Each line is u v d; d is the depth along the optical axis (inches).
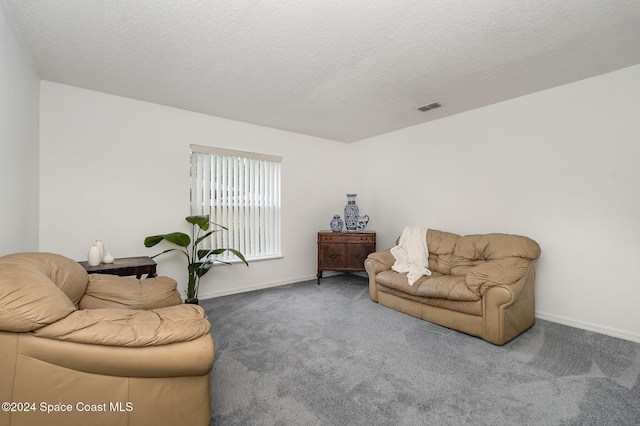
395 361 83.7
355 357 86.0
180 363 46.3
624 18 71.2
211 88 113.8
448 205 149.7
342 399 66.4
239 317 119.0
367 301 141.2
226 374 76.5
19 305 39.8
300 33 77.2
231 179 155.4
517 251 108.0
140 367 44.7
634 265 97.3
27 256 56.4
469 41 81.2
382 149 184.5
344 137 192.5
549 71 100.3
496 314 93.4
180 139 137.6
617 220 100.3
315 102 128.6
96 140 117.2
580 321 107.7
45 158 106.9
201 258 133.1
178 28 75.1
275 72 100.0
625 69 98.3
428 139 158.6
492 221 132.7
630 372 77.4
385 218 183.0
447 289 105.2
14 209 77.7
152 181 130.3
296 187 181.2
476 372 77.9
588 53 88.5
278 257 171.2
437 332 104.2
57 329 41.2
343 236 171.9
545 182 116.6
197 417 50.0
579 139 108.2
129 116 124.4
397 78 104.8
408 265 134.6
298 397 66.9
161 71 99.6
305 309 129.2
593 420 59.6
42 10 67.9
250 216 162.6
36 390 41.6
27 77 88.4
